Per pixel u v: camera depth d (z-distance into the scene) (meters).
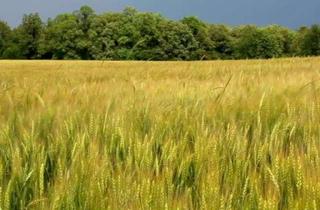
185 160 2.47
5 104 3.99
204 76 7.93
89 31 90.81
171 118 3.38
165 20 91.75
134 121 3.31
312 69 9.29
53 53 98.44
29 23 106.69
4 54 107.81
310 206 1.86
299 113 3.45
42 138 3.11
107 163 2.40
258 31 108.94
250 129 3.18
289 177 2.20
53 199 2.07
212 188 2.06
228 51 107.31
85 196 2.08
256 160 2.51
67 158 2.70
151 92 4.70
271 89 4.26
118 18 88.50
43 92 4.72
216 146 2.60
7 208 2.10
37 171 2.40
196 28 100.00
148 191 2.05
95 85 5.49
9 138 2.91
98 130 3.07
